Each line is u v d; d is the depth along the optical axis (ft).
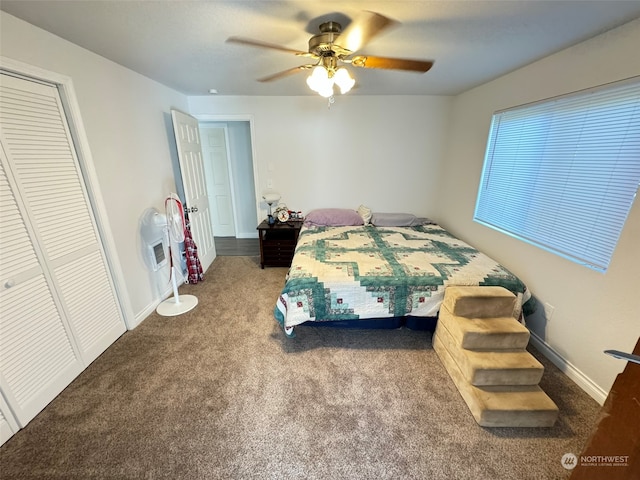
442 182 12.66
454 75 8.46
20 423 4.88
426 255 8.46
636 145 4.84
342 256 8.30
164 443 4.70
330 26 5.00
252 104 11.75
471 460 4.47
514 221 8.05
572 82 6.09
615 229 5.20
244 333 7.68
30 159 5.08
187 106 11.54
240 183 15.93
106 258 6.96
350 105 11.78
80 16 4.72
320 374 6.24
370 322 7.43
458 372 5.81
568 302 6.12
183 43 5.95
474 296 6.12
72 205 5.98
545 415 4.90
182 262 10.53
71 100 5.82
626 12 4.56
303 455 4.53
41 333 5.30
